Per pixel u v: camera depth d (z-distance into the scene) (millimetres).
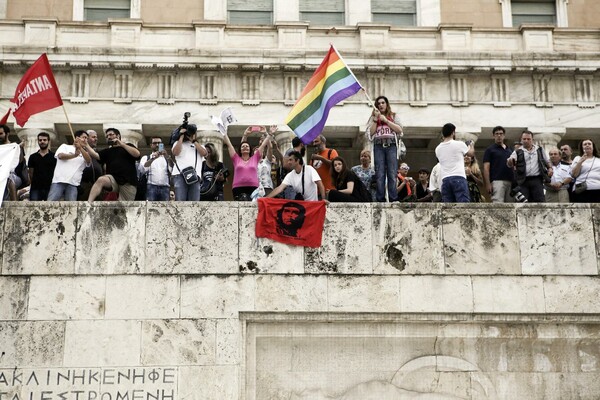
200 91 52688
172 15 57438
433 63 53156
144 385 20188
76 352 20297
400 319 20984
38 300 20531
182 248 20969
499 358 21172
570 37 55781
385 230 21344
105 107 52125
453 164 23797
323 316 20844
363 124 52656
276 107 52688
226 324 20609
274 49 53062
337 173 23984
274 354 20906
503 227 21516
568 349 21344
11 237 20875
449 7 58719
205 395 20188
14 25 53469
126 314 20547
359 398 20781
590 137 54969
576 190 24969
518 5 59031
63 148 24750
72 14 56969
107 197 24547
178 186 24031
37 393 20047
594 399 21094
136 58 52250
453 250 21344
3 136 24469
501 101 53844
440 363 21031
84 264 20797
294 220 21250
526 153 25438
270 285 20891
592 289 21297
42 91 25391
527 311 21109
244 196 26062
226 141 26562
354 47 55094
